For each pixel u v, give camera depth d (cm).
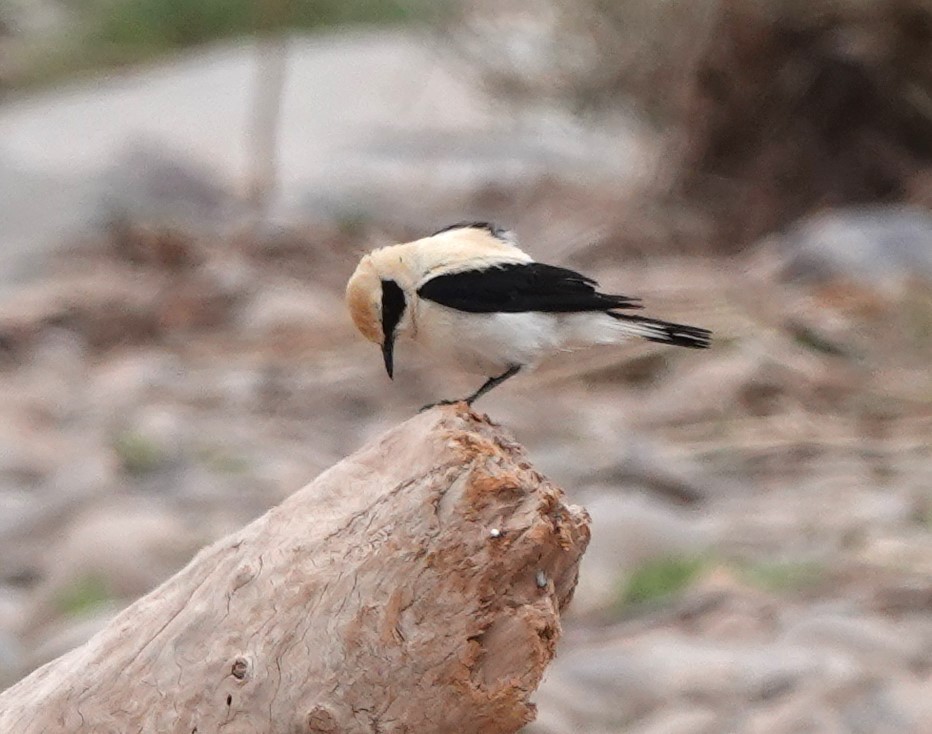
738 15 1966
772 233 1980
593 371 1603
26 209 2391
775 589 1102
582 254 1983
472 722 490
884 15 1917
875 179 1972
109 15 3594
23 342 1886
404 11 3478
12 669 1014
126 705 516
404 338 639
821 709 925
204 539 1201
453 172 2494
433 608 486
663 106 2088
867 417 1465
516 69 2223
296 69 3169
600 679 972
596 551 1151
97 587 1142
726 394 1506
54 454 1462
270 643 500
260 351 1777
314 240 2183
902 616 1058
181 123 2894
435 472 492
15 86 3500
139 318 1906
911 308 1630
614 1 2084
